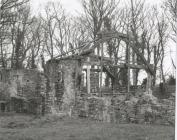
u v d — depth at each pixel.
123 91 28.97
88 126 16.73
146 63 28.23
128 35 27.14
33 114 23.73
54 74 23.34
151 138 13.24
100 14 39.66
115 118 19.67
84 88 25.75
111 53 38.84
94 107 20.64
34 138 13.52
